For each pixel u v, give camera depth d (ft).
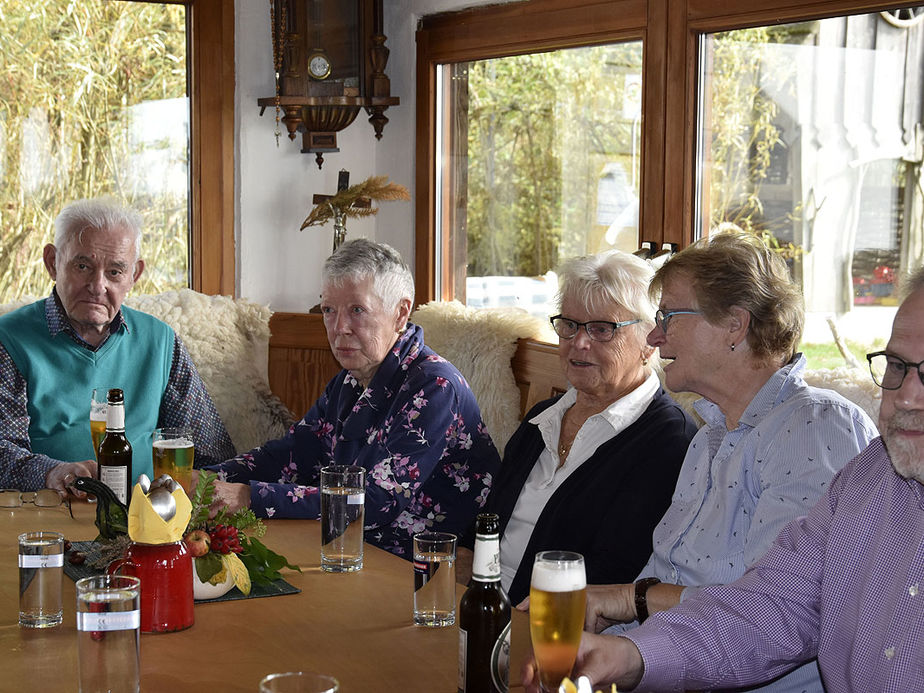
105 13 12.01
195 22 12.37
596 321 6.86
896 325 4.13
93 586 4.09
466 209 12.42
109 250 8.89
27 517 6.91
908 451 4.05
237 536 5.33
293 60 12.19
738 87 9.52
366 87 12.42
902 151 8.35
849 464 4.83
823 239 8.94
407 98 12.69
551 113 11.34
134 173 12.35
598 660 4.34
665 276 5.93
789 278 5.78
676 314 5.76
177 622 4.81
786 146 9.16
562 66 11.17
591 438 6.91
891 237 8.46
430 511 7.66
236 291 12.85
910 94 8.27
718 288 5.64
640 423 6.72
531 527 7.08
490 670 4.10
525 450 7.47
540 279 11.66
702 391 5.82
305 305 13.08
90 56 12.00
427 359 7.75
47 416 8.89
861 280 8.70
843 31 8.68
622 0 10.36
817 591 4.75
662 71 10.00
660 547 5.94
